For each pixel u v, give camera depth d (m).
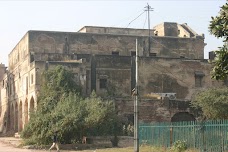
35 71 42.91
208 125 23.33
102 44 54.38
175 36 62.81
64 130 33.88
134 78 48.12
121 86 47.59
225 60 11.01
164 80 49.31
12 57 61.78
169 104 43.44
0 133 61.12
